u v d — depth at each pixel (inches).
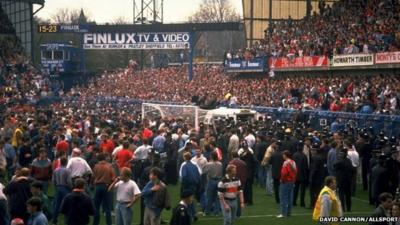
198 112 1337.4
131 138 842.8
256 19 2496.3
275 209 764.6
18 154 851.4
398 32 1526.8
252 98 1707.7
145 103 1625.2
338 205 534.6
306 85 1617.9
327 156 774.5
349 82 1485.0
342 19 1887.3
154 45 2425.0
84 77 2657.5
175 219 479.5
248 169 781.9
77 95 2199.8
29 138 891.4
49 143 918.4
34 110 1496.1
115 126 1099.3
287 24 2214.6
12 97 1868.8
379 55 1510.8
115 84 2436.0
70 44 2696.9
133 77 2482.8
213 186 703.1
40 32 2477.9
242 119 1237.7
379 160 685.9
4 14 2605.8
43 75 2372.0
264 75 2028.8
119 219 590.9
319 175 747.4
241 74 2153.1
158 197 561.0
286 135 858.8
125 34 2442.2
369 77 1568.7
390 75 1507.1
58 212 645.9
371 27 1679.4
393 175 687.7
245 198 788.0
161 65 3026.6
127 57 3740.2
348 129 1058.7
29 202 461.7
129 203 584.4
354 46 1611.7
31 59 2652.6
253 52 2107.5
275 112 1396.4
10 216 559.2
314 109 1364.4
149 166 722.2
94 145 767.1
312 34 1921.8
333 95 1428.4
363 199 826.2
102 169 641.6
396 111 1146.0
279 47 1988.2
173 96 2033.7
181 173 669.3
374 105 1263.5
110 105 1882.4
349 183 731.4
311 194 754.8
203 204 730.8
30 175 672.4
